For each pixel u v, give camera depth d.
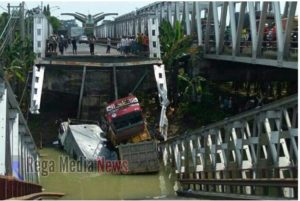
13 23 42.97
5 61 41.16
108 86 40.28
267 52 32.78
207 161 21.70
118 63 39.56
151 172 30.20
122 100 32.56
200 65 43.50
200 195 20.27
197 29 45.91
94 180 29.11
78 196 24.95
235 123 18.05
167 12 55.81
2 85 14.08
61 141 37.41
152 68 40.34
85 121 39.53
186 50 43.22
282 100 14.30
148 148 30.45
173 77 43.03
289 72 41.28
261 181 15.27
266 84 43.50
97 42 73.69
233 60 37.50
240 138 18.66
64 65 39.38
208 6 43.19
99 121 40.03
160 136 35.88
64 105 41.28
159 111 40.12
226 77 43.62
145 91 40.75
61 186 27.67
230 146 18.67
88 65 39.41
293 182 13.49
